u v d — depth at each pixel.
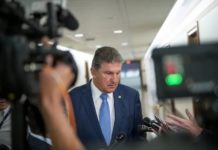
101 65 1.47
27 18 0.63
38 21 0.66
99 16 5.68
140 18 6.18
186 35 4.27
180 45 0.43
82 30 7.01
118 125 1.48
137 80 8.51
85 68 7.08
